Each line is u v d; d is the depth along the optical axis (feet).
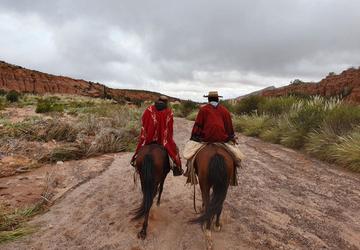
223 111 20.40
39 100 141.38
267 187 29.58
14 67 418.10
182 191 28.25
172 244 19.19
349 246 19.35
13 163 34.32
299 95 88.12
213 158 17.51
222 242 19.35
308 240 19.88
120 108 89.61
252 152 44.55
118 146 44.55
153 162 18.74
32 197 25.99
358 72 175.11
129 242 19.36
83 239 19.83
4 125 49.83
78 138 45.34
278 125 55.88
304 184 30.45
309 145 43.93
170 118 21.40
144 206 18.17
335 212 24.11
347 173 34.17
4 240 19.38
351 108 48.29
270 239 19.84
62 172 33.32
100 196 26.86
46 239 19.76
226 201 26.02
